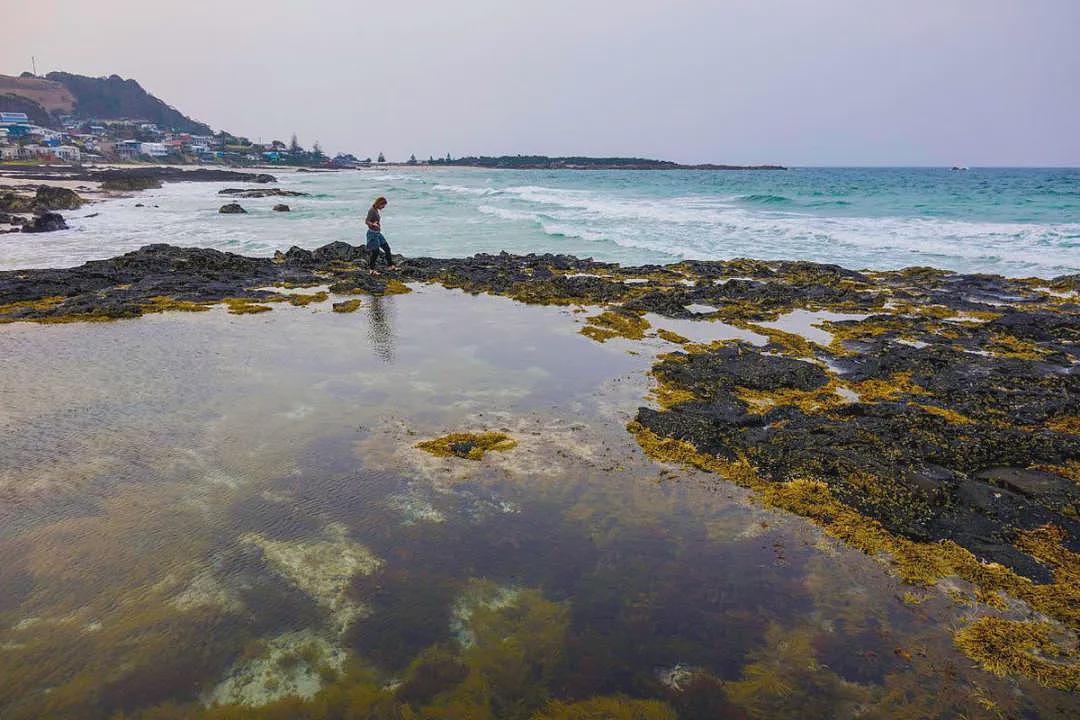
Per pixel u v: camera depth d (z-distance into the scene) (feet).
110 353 30.25
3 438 20.58
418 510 16.78
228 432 21.27
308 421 22.29
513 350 31.58
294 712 10.63
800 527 16.16
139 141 638.53
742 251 71.36
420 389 25.67
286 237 84.79
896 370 28.32
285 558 14.66
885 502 16.93
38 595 13.33
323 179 370.12
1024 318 36.94
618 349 31.96
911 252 68.28
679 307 41.11
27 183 211.20
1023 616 12.97
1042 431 21.20
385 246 57.41
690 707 10.82
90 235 85.30
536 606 13.23
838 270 55.42
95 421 22.04
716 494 17.75
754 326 37.04
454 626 12.64
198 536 15.42
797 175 467.11
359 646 12.10
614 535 15.78
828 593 13.70
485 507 16.97
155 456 19.48
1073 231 76.74
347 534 15.64
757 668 11.68
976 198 145.59
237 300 43.14
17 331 34.42
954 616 13.01
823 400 24.94
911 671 11.61
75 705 10.72
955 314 40.73
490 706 10.78
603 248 75.56
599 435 21.53
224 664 11.63
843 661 11.85
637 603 13.34
